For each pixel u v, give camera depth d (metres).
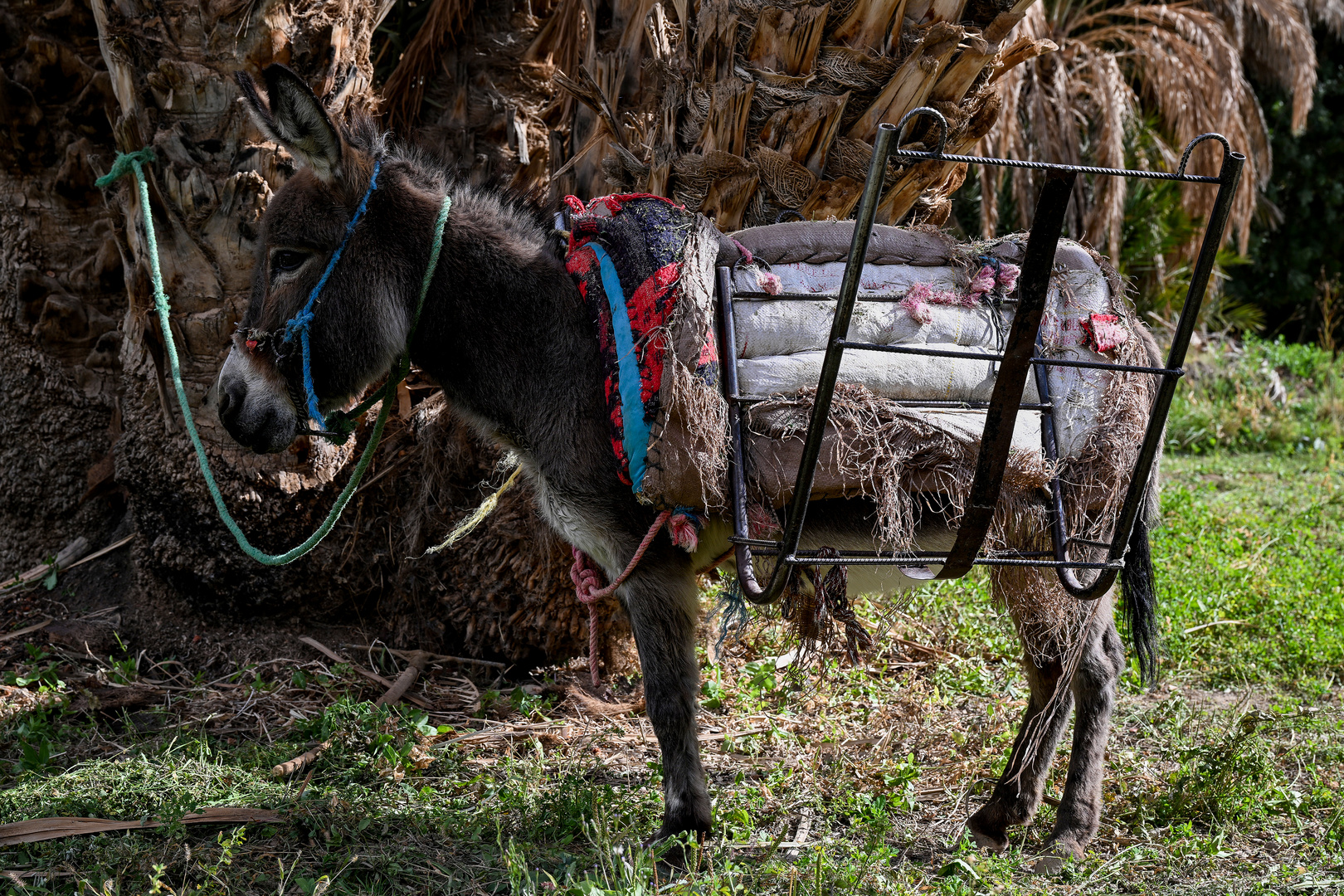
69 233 4.53
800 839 3.05
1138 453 2.80
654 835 2.92
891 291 2.79
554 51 4.50
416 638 4.37
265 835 2.93
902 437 2.68
